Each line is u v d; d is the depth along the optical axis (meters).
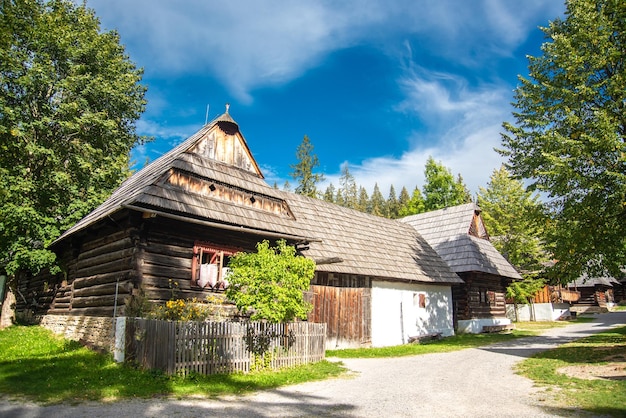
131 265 11.05
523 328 29.14
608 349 14.02
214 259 13.17
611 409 7.00
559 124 15.48
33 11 18.28
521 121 16.72
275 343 10.93
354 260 18.80
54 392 7.55
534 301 38.97
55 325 14.98
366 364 13.02
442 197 43.41
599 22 14.25
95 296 12.54
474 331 25.56
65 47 19.67
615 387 8.59
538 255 34.41
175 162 12.60
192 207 12.12
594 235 14.06
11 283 18.25
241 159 15.08
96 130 21.08
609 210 13.84
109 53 22.14
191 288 12.20
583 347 15.30
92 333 11.86
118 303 11.09
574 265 14.62
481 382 9.83
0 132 15.92
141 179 14.32
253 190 14.66
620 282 54.06
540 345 17.86
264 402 7.53
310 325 12.21
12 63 17.41
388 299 19.91
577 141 13.77
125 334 9.98
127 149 23.22
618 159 13.39
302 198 21.52
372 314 18.86
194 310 10.84
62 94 20.11
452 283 23.61
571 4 15.51
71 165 19.91
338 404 7.52
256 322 10.48
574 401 7.68
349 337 17.12
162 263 11.60
